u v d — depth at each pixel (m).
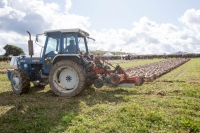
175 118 3.78
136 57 57.50
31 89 7.67
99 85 6.54
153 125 3.53
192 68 17.14
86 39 7.48
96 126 3.59
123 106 4.53
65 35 6.55
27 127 3.63
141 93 6.49
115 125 3.55
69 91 6.10
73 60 6.45
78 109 4.71
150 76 9.44
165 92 6.30
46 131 3.47
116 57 51.34
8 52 67.56
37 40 6.85
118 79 6.20
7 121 4.02
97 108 4.59
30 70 7.55
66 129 3.49
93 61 7.24
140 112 4.11
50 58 6.82
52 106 4.98
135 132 3.30
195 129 3.31
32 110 4.71
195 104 4.77
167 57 56.81
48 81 6.58
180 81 8.91
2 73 15.70
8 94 6.77
